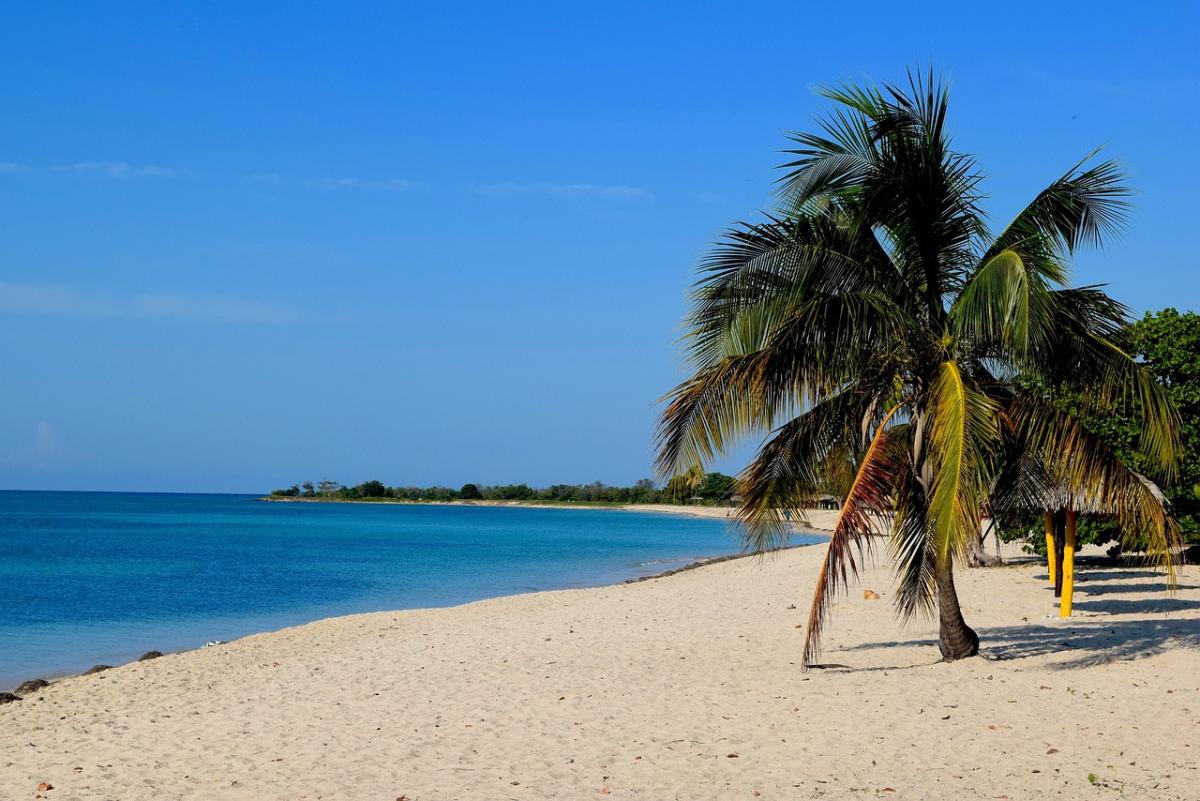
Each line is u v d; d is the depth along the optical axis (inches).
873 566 1233.4
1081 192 520.7
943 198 530.0
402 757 417.4
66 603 1310.3
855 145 523.5
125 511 6033.5
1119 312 533.0
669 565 2003.0
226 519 4751.5
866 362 532.4
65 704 599.8
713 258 514.6
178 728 496.4
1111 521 872.9
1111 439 980.6
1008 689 509.7
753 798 351.6
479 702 522.3
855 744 415.5
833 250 522.9
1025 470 644.1
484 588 1521.9
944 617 590.2
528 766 397.7
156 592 1445.6
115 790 385.1
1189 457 993.5
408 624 946.7
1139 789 349.4
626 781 374.6
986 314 473.4
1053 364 526.6
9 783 399.5
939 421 467.2
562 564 2031.3
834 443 563.8
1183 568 1138.7
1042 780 362.0
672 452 528.4
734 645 687.7
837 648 665.0
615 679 571.8
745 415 518.9
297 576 1715.1
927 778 368.2
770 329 517.3
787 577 1241.4
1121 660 577.6
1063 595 789.2
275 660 751.1
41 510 6112.2
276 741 456.1
